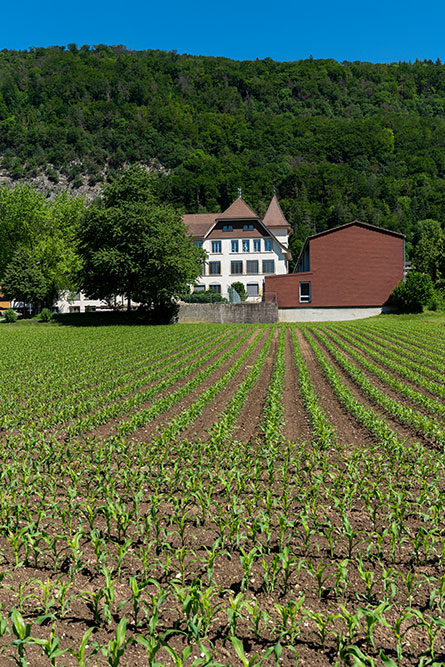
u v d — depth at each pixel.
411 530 6.61
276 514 6.81
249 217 60.44
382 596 5.16
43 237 55.03
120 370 20.80
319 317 49.47
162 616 4.90
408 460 9.12
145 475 8.14
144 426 12.29
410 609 4.30
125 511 6.37
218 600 5.12
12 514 6.91
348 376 18.89
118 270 41.47
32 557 6.01
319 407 12.73
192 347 27.98
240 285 56.81
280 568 5.19
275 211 71.62
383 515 6.99
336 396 15.51
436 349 25.12
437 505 6.50
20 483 8.21
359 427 11.98
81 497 7.65
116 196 44.50
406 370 18.64
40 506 7.14
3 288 52.59
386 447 9.74
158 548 6.11
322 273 49.25
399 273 49.25
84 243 45.19
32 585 5.40
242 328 40.81
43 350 27.80
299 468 8.59
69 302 66.94
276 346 28.34
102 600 5.14
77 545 5.46
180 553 5.34
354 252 49.06
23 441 10.20
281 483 8.12
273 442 9.69
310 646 4.49
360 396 15.56
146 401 15.26
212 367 20.31
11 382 18.41
